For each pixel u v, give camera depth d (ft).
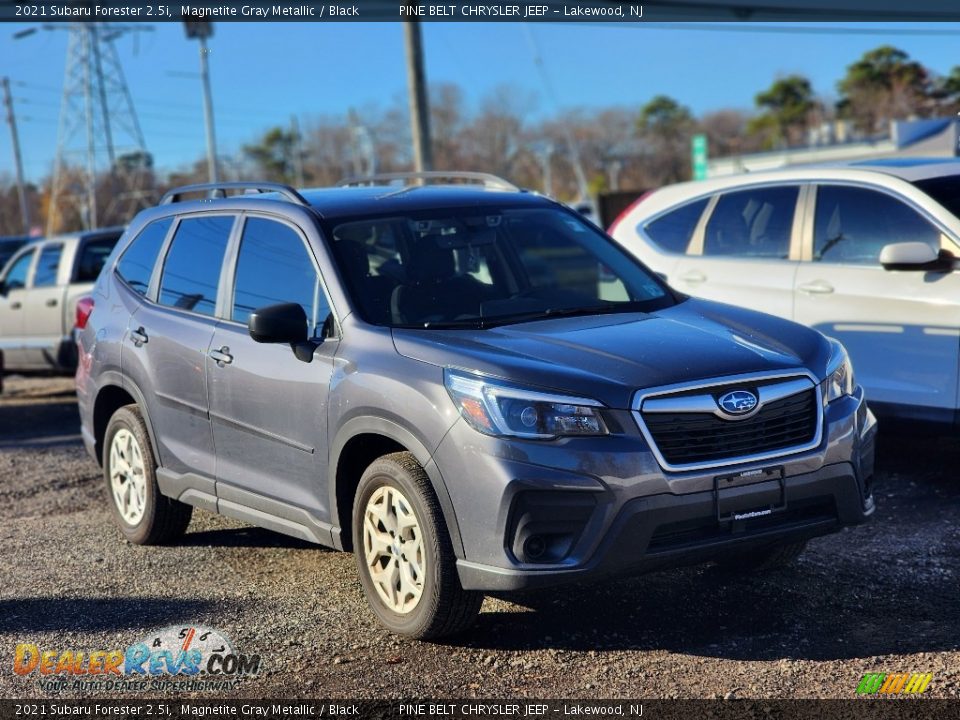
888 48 253.44
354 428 15.64
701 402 14.25
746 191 26.07
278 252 18.24
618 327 16.21
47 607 17.87
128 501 21.38
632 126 328.29
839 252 23.82
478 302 17.37
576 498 13.76
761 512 14.44
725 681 13.78
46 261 43.24
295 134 298.15
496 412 14.07
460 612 14.87
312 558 19.72
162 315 20.13
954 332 21.59
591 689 13.76
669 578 17.65
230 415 18.17
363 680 14.42
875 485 22.54
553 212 19.83
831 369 15.65
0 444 32.32
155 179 203.00
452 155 313.32
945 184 22.89
